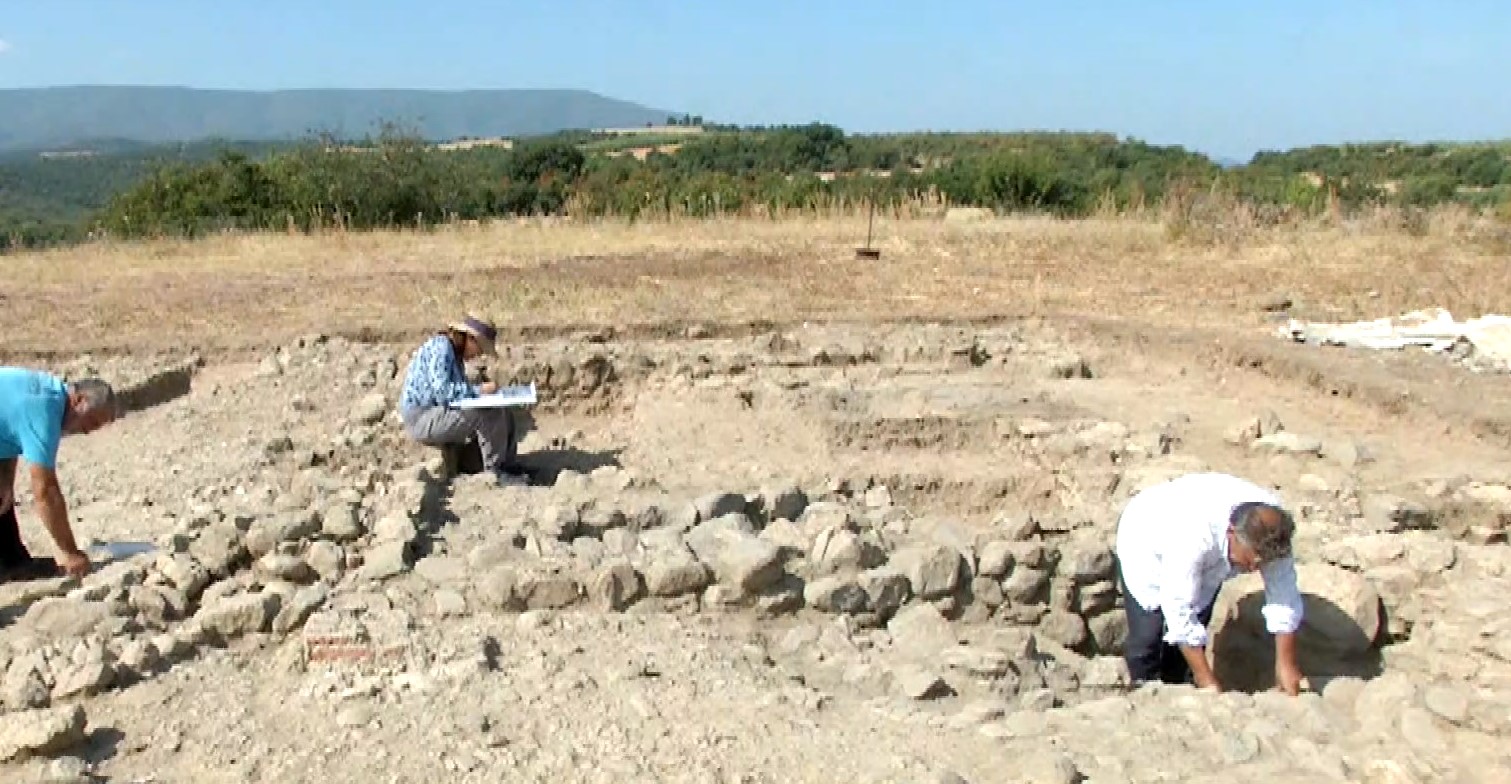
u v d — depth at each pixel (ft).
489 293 44.11
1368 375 32.24
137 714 13.96
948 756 13.39
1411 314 39.45
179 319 39.81
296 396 30.37
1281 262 52.06
